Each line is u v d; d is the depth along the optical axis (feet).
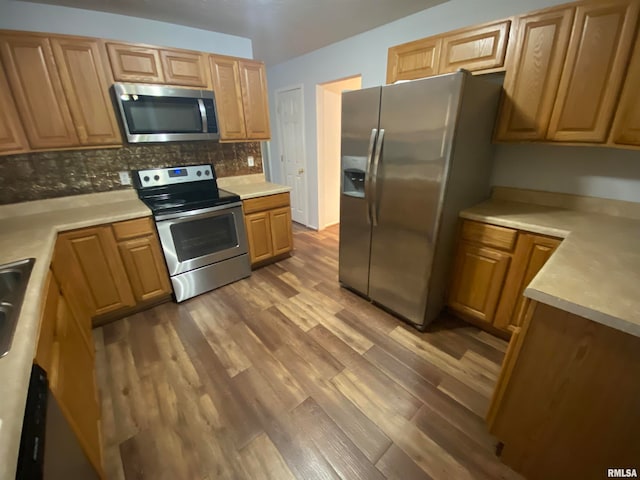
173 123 7.39
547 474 3.63
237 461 4.07
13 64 5.52
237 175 10.12
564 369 3.15
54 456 2.31
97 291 6.53
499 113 5.92
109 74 6.51
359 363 5.78
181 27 8.12
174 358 5.94
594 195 5.90
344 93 6.69
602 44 4.49
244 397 5.05
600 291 2.98
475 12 6.67
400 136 5.85
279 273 9.64
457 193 5.84
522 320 3.39
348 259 8.09
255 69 8.71
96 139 6.64
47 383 2.59
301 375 5.50
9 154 5.91
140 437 4.39
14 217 6.46
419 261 6.22
